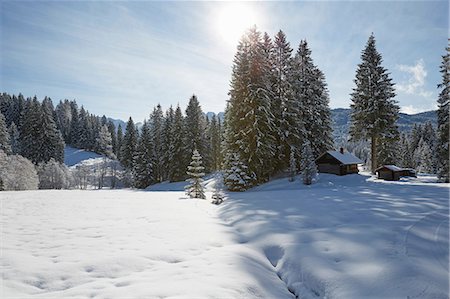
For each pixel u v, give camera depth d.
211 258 5.59
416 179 28.64
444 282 4.26
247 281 4.52
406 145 66.44
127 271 4.93
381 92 31.48
